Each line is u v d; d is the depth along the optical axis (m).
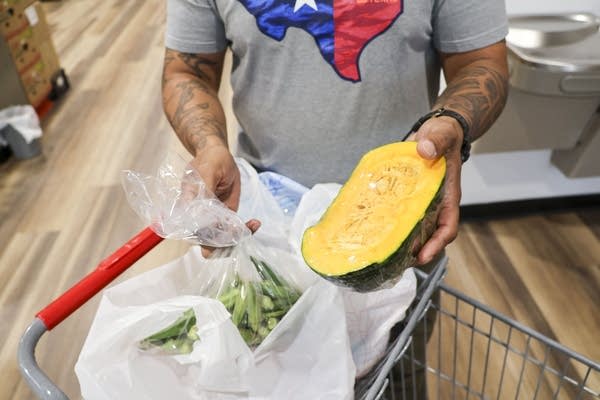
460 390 1.24
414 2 0.66
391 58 0.69
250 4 0.68
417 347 0.92
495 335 1.38
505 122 1.44
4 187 2.14
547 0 1.39
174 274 0.60
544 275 1.58
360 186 0.50
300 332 0.53
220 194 0.63
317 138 0.75
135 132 2.46
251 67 0.73
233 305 0.55
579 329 1.40
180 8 0.75
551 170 1.72
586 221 1.78
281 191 0.76
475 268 1.61
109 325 0.50
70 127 2.54
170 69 0.79
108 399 0.47
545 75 1.23
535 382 1.25
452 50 0.71
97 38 3.62
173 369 0.50
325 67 0.70
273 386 0.51
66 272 1.71
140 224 1.88
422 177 0.48
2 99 2.44
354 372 0.52
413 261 0.48
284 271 0.58
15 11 2.45
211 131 0.69
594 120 1.45
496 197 1.78
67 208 2.00
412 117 0.76
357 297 0.56
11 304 1.60
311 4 0.66
